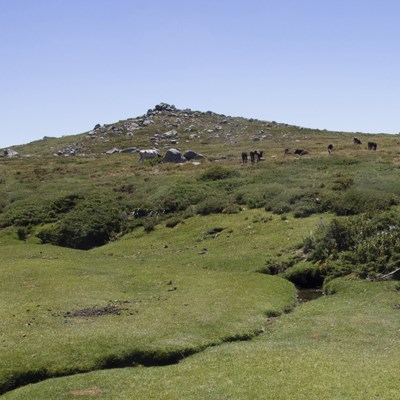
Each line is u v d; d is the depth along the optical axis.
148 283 36.69
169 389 19.05
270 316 29.92
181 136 149.25
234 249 46.31
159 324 26.83
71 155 135.62
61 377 21.25
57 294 33.09
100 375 21.12
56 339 24.16
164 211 62.03
